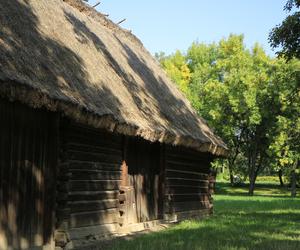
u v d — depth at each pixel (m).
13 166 9.06
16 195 9.12
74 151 11.19
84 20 15.61
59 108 8.98
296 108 42.56
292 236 12.21
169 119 15.12
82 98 9.98
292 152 43.88
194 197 18.77
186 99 20.67
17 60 8.68
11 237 8.95
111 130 10.80
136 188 14.52
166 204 16.06
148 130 12.45
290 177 47.03
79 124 11.32
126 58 16.80
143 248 9.66
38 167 9.77
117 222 13.03
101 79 12.29
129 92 13.82
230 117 46.72
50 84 9.17
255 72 46.22
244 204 28.22
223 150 19.02
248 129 48.31
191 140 15.55
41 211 9.82
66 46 11.88
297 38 17.56
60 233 10.20
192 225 14.78
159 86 18.02
